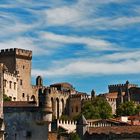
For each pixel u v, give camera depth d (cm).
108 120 18675
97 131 12631
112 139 12200
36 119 11506
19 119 11538
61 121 17112
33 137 11481
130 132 12088
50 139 11994
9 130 11519
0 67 9175
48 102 11681
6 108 11600
